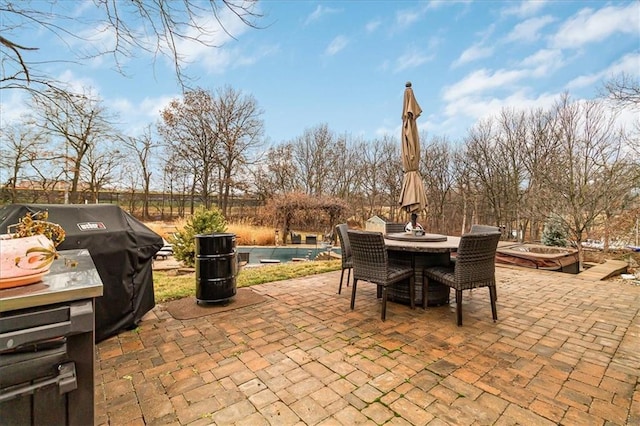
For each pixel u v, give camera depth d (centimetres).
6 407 94
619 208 924
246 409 173
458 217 1938
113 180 1741
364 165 2314
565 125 1032
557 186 916
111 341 257
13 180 1177
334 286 439
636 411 172
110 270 260
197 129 1919
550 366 220
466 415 168
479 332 279
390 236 402
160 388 192
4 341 93
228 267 353
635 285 466
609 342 260
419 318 313
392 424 161
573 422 163
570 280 487
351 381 200
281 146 2203
